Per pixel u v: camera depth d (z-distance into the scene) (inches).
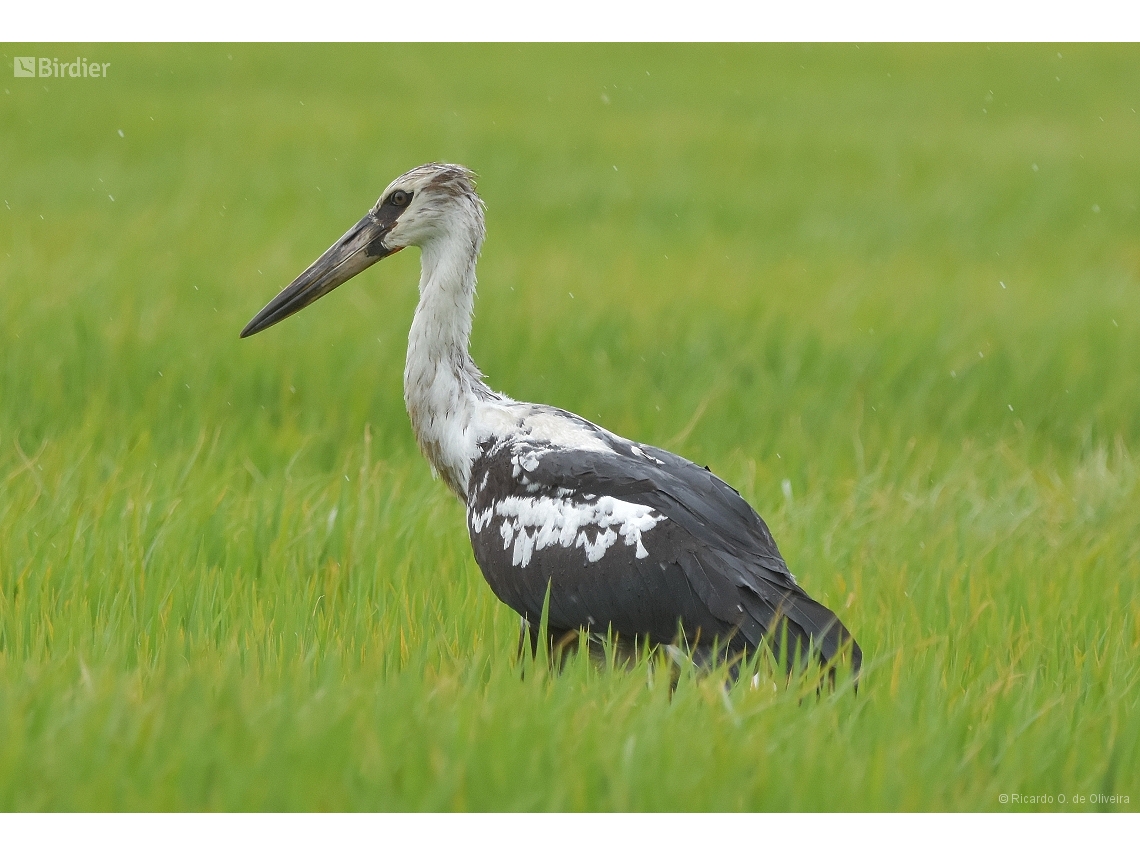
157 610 359.6
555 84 2053.4
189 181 1194.6
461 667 326.0
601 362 650.8
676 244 1024.9
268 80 1961.1
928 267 955.3
